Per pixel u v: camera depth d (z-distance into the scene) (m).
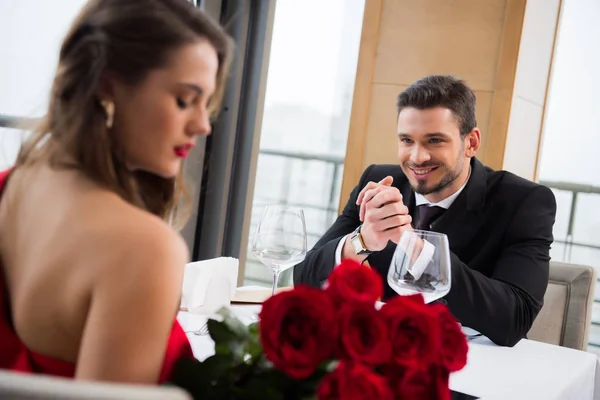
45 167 0.78
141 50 0.72
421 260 1.31
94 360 0.62
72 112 0.74
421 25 2.93
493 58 2.80
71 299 0.66
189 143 0.77
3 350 0.78
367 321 0.67
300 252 1.46
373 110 3.00
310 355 0.64
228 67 0.81
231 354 0.71
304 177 3.15
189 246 2.88
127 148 0.75
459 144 2.04
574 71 3.68
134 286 0.63
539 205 2.02
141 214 0.68
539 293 1.82
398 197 1.75
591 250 3.75
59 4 2.24
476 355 1.53
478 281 1.69
